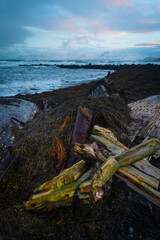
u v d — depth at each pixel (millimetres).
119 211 2018
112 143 2492
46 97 8867
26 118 3701
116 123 3533
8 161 2611
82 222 1834
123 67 44969
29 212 1930
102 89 5484
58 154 2471
